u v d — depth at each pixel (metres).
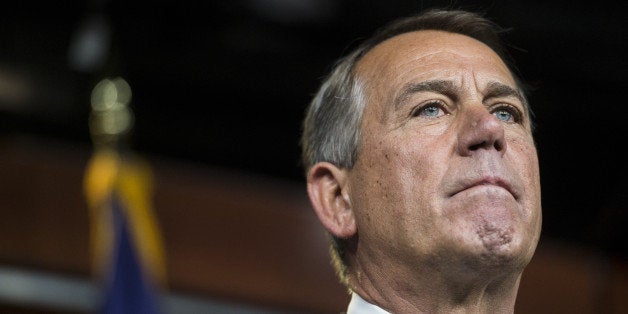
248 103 5.39
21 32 5.13
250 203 4.95
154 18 5.16
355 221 2.23
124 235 4.38
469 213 2.00
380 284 2.16
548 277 5.13
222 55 5.25
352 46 5.14
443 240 2.01
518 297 5.07
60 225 4.62
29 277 4.52
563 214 5.43
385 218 2.13
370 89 2.29
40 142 5.07
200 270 4.80
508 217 1.99
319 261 4.93
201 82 5.31
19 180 4.64
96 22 5.07
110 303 4.21
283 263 4.90
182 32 5.20
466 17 2.52
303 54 5.24
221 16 5.16
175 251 4.80
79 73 5.16
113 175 4.53
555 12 5.09
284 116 5.41
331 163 2.31
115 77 5.07
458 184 2.04
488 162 2.04
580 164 5.49
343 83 2.39
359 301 2.21
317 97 2.47
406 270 2.11
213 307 4.78
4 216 4.58
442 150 2.09
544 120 5.45
